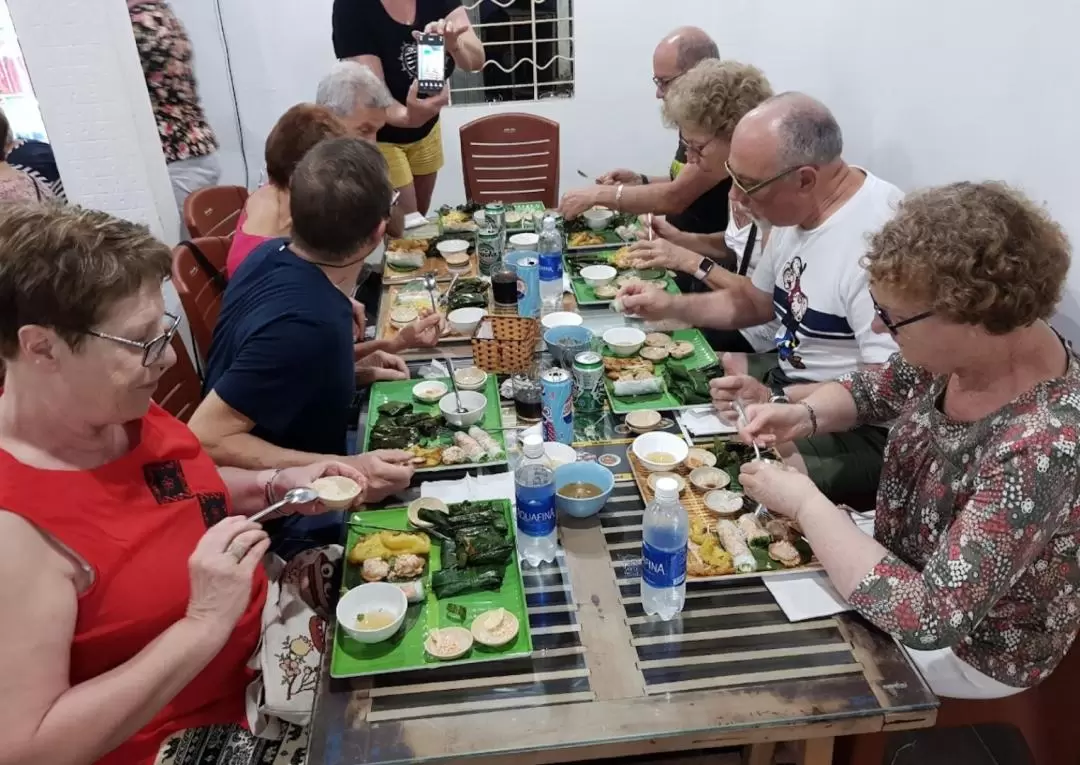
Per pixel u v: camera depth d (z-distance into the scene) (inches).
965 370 49.9
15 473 43.3
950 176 97.3
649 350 81.0
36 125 156.8
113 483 47.6
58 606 42.4
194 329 94.8
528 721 44.5
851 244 76.1
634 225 115.2
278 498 60.9
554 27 177.6
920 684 45.9
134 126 120.0
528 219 118.0
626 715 44.6
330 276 69.0
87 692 42.0
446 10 138.1
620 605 52.0
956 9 92.9
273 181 86.7
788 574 53.7
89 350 42.6
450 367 75.0
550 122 146.8
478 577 53.5
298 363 64.6
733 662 47.7
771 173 75.5
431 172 154.8
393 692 46.6
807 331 81.4
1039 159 80.2
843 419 66.5
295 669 54.2
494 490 62.9
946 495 52.3
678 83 103.9
